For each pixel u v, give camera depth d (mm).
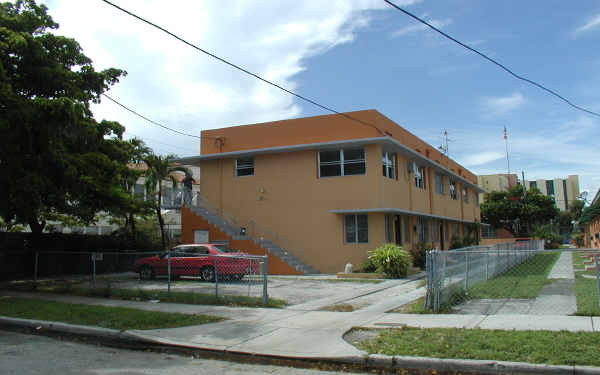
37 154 14844
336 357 7191
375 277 19469
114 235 27078
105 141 19000
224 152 25625
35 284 16719
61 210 17375
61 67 16344
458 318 9477
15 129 13680
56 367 7129
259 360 7527
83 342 9055
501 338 7434
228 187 25500
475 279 14172
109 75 18812
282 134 24328
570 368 6031
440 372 6574
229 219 25141
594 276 16875
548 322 8641
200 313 11125
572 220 96125
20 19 16125
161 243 29031
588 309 9633
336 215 22578
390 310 11062
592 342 7035
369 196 21891
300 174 23609
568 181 131250
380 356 6961
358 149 22500
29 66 15695
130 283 16125
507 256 20328
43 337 9531
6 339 9344
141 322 10078
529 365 6211
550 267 21922
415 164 26688
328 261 22531
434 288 10539
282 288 16188
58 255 17672
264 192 24422
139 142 26000
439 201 30375
